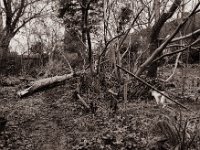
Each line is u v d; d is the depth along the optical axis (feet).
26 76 53.11
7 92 40.70
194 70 51.26
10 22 65.77
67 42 58.08
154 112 28.78
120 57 36.65
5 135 25.12
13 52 62.95
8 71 55.62
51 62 53.88
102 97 33.24
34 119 29.94
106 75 36.70
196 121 24.90
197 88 39.73
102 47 38.17
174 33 32.83
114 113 29.22
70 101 35.35
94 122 27.30
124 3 36.19
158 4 36.91
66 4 58.23
